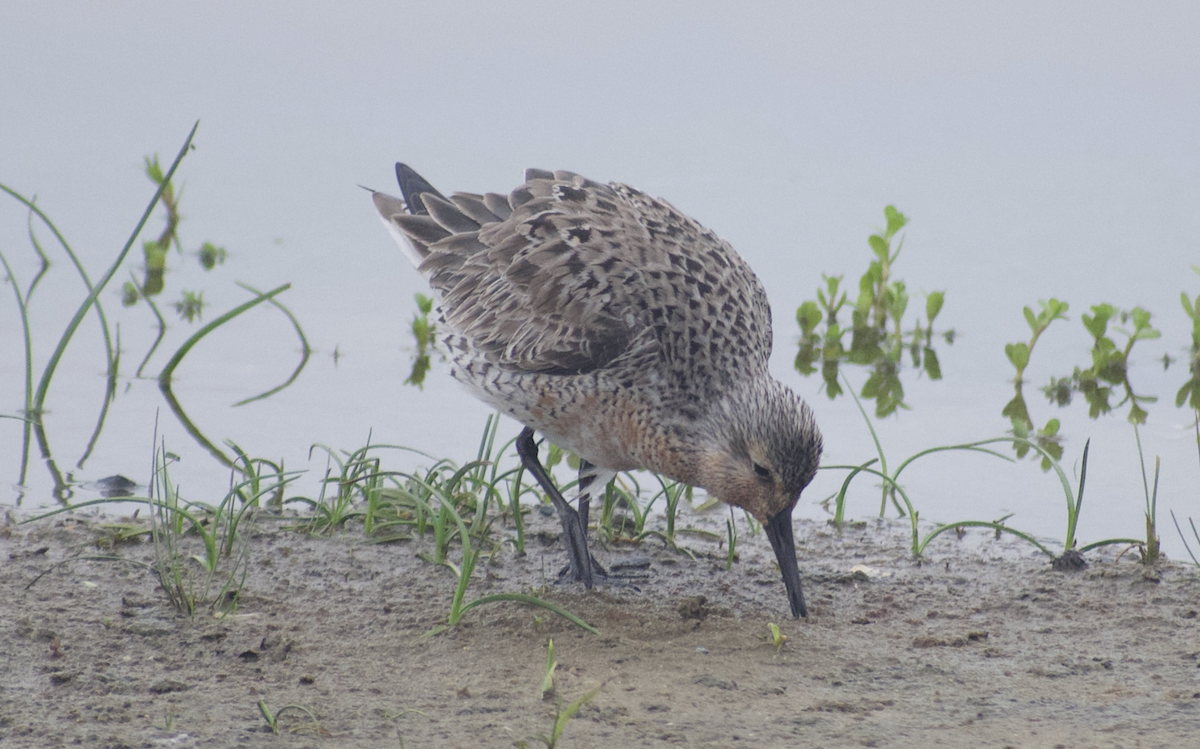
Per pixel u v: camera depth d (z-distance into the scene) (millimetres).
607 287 12586
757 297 13281
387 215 15188
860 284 19016
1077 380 17531
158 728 8641
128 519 13172
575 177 14297
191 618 10680
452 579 11914
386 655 10141
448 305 13688
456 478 12695
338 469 14727
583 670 9898
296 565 12055
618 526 13711
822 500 14492
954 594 11812
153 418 16016
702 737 8680
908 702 9367
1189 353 18172
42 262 20422
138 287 19984
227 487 14172
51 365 16016
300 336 18438
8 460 14758
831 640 10727
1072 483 14633
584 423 12766
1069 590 11820
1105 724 8945
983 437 15914
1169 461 15078
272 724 8641
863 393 17359
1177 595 11594
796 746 8547
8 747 8281
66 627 10383
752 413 11836
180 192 21766
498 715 9000
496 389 13156
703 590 12008
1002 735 8750
